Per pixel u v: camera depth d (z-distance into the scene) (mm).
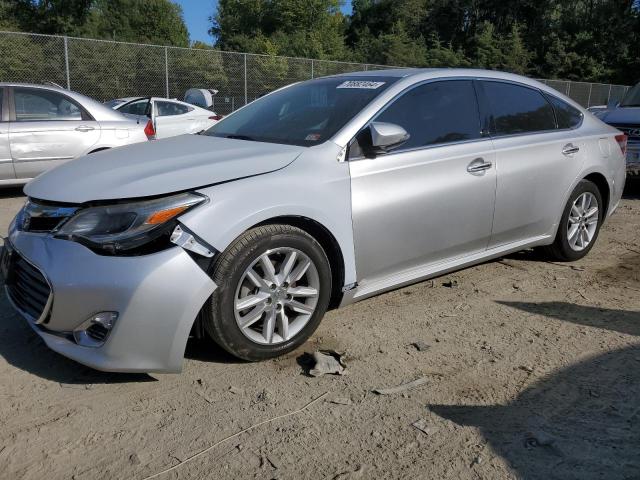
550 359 3287
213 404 2783
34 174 7238
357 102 3686
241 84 18156
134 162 3215
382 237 3502
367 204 3400
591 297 4270
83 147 7438
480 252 4219
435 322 3777
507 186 4188
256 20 45000
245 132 3891
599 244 5777
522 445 2504
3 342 3348
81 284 2686
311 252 3176
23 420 2621
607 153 5090
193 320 2777
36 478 2258
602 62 39344
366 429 2607
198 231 2789
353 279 3422
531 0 46969
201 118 13164
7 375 2988
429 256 3826
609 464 2379
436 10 55125
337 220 3270
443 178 3766
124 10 46781
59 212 2896
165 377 3012
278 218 3088
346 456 2422
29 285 2965
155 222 2740
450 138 3906
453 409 2775
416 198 3621
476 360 3270
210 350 3305
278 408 2760
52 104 7379
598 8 41469
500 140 4203
